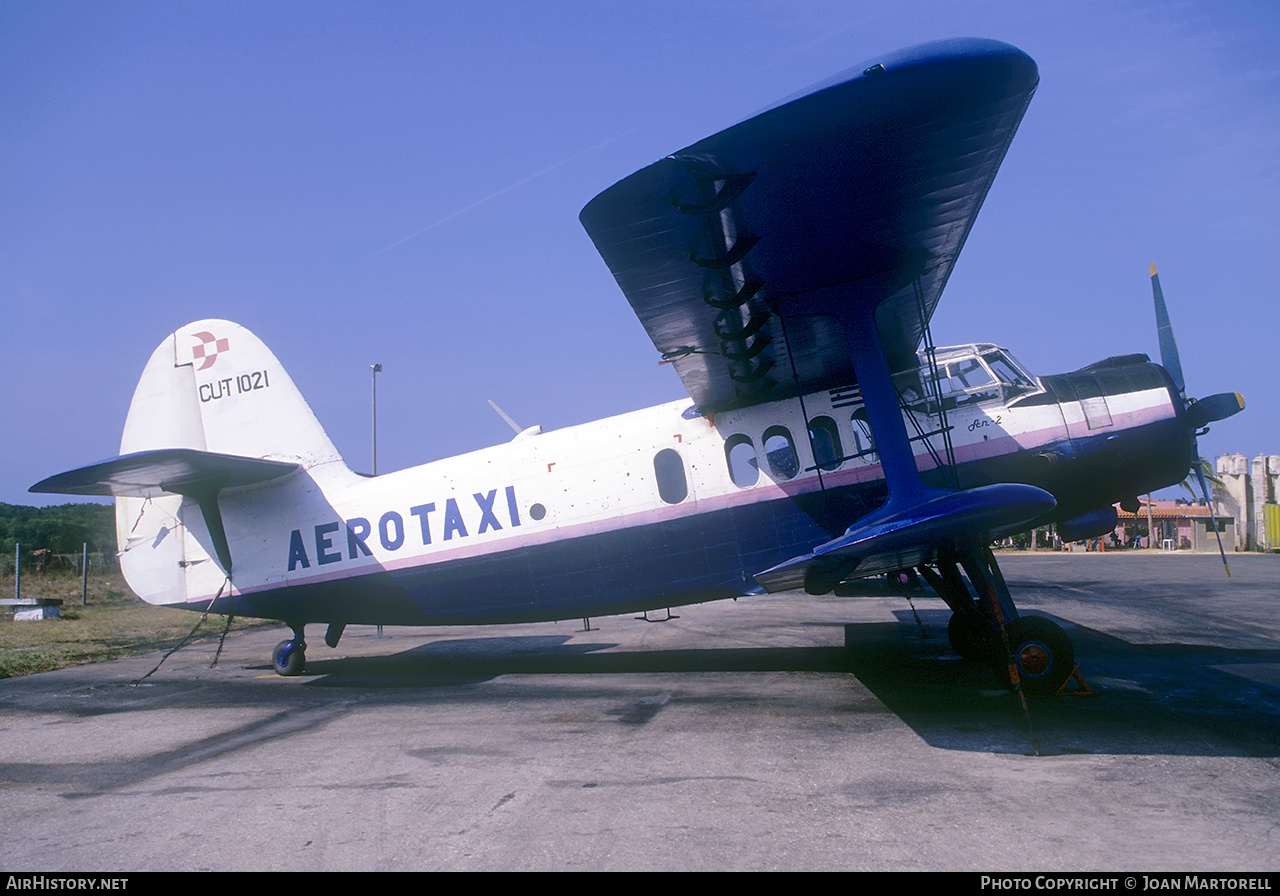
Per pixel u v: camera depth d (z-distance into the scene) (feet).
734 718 21.45
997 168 18.07
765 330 24.04
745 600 58.13
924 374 27.37
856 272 22.03
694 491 28.43
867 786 15.19
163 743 21.34
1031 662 22.63
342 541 31.89
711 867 11.69
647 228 18.07
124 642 45.91
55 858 13.12
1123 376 27.27
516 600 30.12
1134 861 11.45
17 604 59.93
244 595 32.76
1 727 23.61
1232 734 18.25
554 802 15.03
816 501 27.45
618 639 40.27
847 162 16.79
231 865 12.60
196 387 34.42
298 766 18.44
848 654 31.86
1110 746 17.40
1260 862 11.37
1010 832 12.64
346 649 40.68
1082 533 30.09
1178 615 41.34
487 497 30.53
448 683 29.48
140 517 33.99
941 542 21.94
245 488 33.14
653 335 23.25
